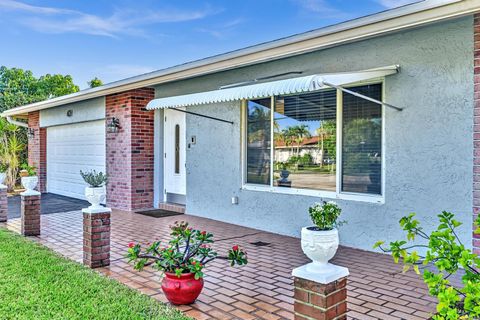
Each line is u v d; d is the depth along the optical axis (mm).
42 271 6891
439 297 3355
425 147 7637
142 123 14305
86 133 17094
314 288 4117
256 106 10914
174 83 13555
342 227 8945
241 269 7238
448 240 4016
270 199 10492
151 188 14602
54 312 5203
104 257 7375
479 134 6691
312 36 7977
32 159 21484
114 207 14859
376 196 8430
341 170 9016
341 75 7316
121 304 5500
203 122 12477
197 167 12750
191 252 5762
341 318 4270
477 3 5879
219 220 11992
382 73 7832
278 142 10359
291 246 8961
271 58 9227
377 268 7250
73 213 13586
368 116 8531
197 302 5668
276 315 5242
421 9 6391
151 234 10164
